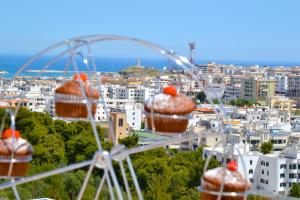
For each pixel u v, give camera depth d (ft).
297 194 386.93
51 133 255.91
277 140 566.77
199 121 571.69
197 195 236.84
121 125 435.12
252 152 467.52
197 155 333.01
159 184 228.43
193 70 53.72
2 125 59.16
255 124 634.43
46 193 174.70
